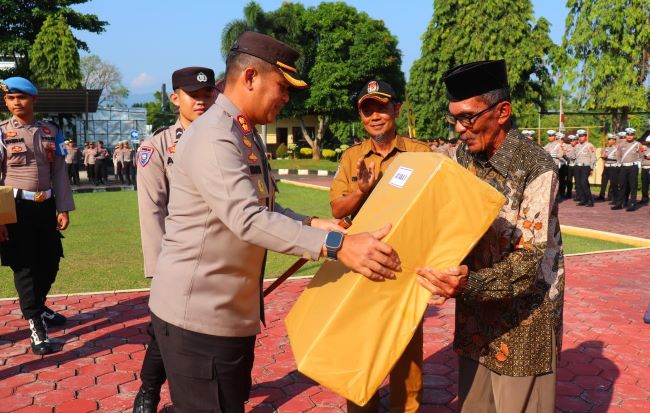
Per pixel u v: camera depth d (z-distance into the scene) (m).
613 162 15.44
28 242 4.63
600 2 22.16
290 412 3.75
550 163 2.14
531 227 2.12
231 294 2.21
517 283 2.09
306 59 40.94
